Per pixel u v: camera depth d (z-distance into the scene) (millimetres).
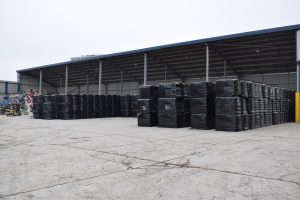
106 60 24641
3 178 3588
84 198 2830
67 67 27344
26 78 35688
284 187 3160
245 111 10211
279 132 9375
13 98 26406
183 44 18531
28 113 24984
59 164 4387
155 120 11789
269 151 5480
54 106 17984
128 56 22828
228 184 3289
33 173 3832
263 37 16422
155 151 5535
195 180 3463
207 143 6648
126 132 9320
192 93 10516
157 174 3756
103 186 3227
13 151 5641
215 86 10445
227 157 4883
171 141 7027
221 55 20750
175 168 4094
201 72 26594
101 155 5129
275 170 3943
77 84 38062
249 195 2900
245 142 6820
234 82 9523
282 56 20031
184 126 11227
